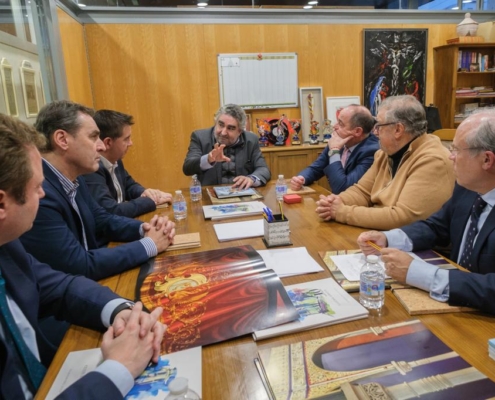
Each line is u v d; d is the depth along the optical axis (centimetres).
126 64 375
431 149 165
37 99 254
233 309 95
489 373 70
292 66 406
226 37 388
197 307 97
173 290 107
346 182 234
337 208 169
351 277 112
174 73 385
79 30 348
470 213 129
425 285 100
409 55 428
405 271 104
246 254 132
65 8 311
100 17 361
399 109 170
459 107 441
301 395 66
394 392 65
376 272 101
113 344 78
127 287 114
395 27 421
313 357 76
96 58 369
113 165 225
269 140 410
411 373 70
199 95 394
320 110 419
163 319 92
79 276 108
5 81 209
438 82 441
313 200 210
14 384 79
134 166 397
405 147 176
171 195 227
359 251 133
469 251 124
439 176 159
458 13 433
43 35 271
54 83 283
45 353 101
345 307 94
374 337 83
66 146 143
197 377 73
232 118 271
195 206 207
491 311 90
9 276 92
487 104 443
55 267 121
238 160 285
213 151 259
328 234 153
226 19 384
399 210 157
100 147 157
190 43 383
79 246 126
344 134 244
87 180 194
